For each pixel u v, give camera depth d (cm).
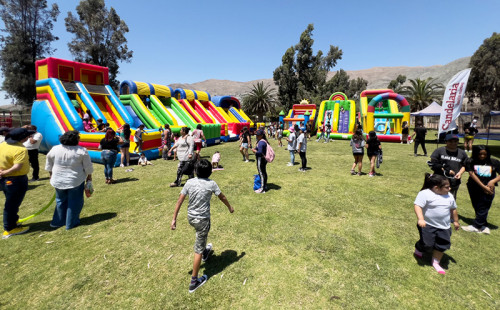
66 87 1289
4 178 420
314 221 475
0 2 3269
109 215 514
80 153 448
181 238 418
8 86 3388
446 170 465
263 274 326
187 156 691
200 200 305
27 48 3409
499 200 601
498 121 2261
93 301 288
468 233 433
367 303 277
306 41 4766
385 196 611
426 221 333
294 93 4934
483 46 3841
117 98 1459
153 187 701
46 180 794
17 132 426
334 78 5712
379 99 1892
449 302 278
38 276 331
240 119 2389
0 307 281
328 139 1830
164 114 1585
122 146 969
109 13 4097
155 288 306
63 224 470
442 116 757
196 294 294
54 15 3638
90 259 365
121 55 4325
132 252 381
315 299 283
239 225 460
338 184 714
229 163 1038
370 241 402
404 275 322
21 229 445
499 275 324
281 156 1219
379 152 807
